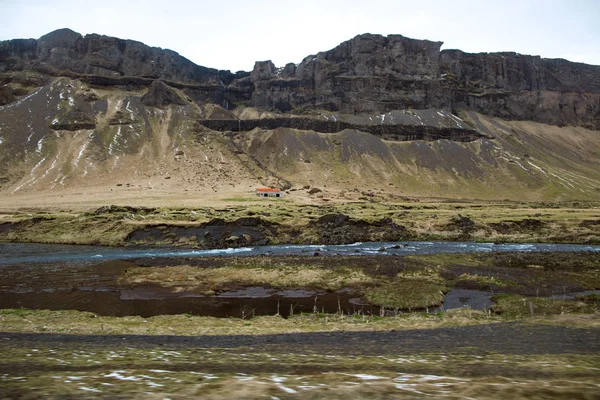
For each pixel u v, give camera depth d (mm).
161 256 77938
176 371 16062
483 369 16641
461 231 110188
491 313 39906
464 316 36656
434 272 57938
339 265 62844
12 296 48719
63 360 18781
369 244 98812
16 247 91438
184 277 57094
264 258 70750
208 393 10492
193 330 30766
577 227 110312
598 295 46531
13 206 140500
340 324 33688
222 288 51969
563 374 15367
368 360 19547
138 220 109750
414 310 42438
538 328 29188
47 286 53844
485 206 175750
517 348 23125
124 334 29312
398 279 54062
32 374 14453
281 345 25094
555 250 86125
